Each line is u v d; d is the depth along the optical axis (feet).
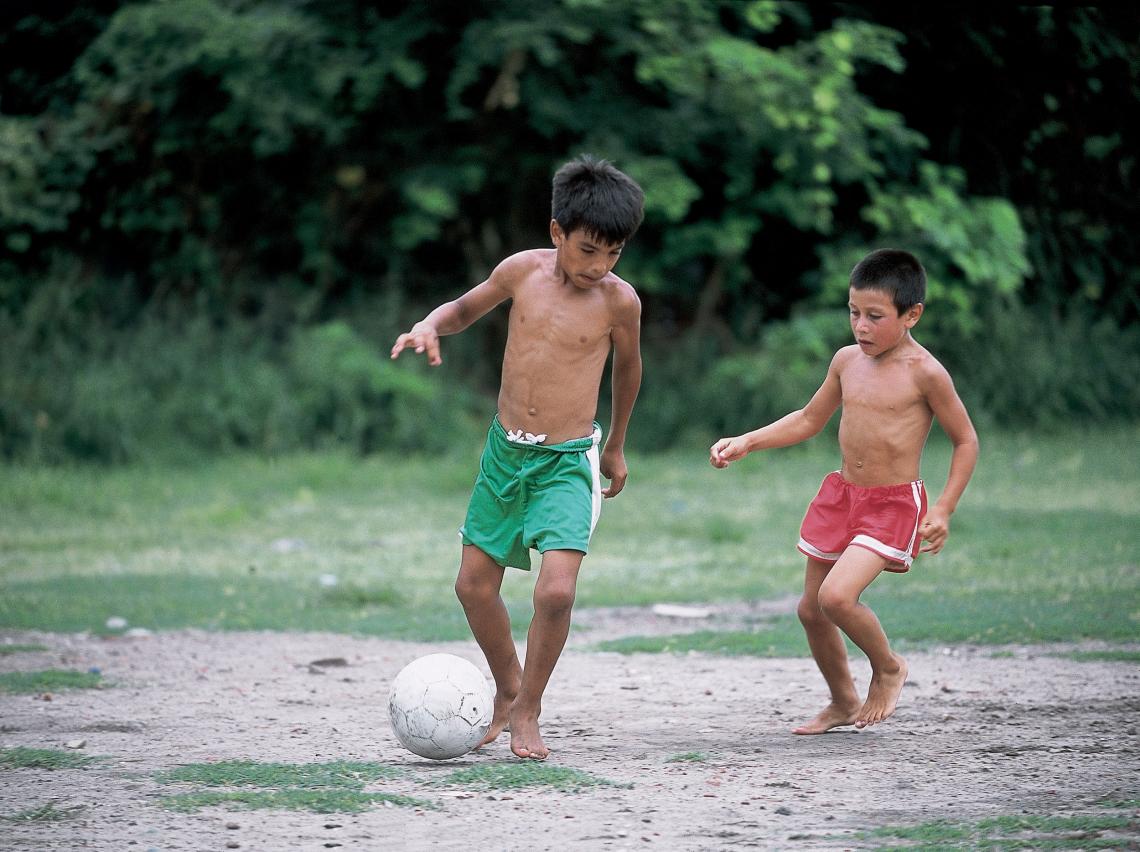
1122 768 56.03
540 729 66.03
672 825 48.01
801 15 225.56
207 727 67.36
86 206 228.02
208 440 202.39
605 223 59.21
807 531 64.75
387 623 99.91
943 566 118.32
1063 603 99.09
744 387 219.61
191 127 222.89
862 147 218.38
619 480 67.21
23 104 236.22
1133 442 210.79
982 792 52.42
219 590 113.70
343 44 216.74
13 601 107.34
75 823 48.44
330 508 167.02
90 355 210.59
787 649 87.92
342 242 234.17
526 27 204.33
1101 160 249.14
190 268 230.07
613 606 108.17
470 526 63.00
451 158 226.38
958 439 63.26
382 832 47.19
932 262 224.53
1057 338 235.61
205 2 209.97
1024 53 235.81
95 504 166.40
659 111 220.84
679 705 71.82
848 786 53.72
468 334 234.38
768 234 244.83
